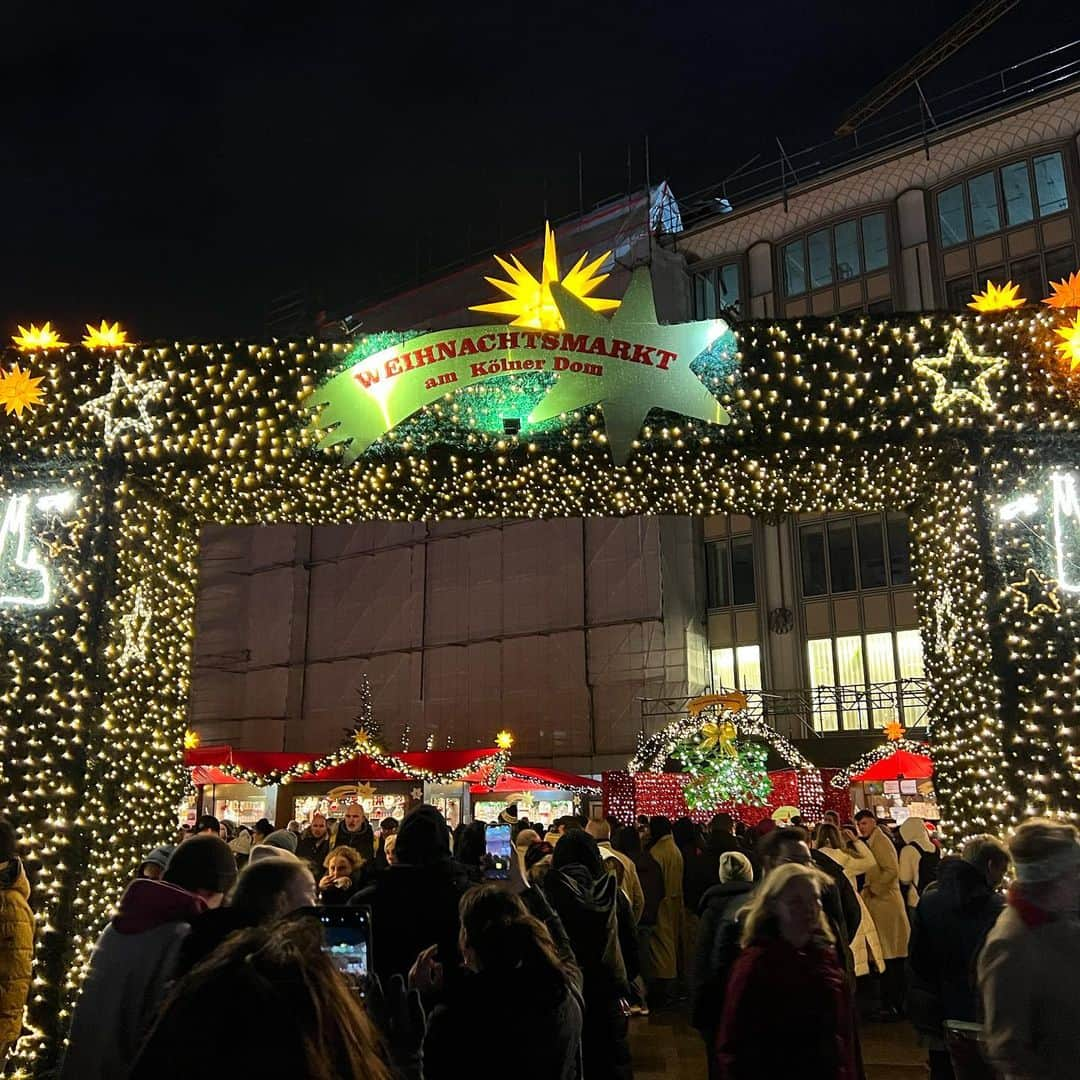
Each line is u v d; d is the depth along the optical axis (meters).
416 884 4.23
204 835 3.51
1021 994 3.08
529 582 35.09
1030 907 3.20
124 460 8.37
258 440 8.23
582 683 32.97
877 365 7.81
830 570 30.09
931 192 29.94
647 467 8.20
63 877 7.62
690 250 34.03
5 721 7.84
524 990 3.14
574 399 7.97
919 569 8.86
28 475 8.31
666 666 31.56
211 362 8.41
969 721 7.61
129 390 8.36
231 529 43.03
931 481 8.16
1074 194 27.39
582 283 8.23
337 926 3.02
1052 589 7.25
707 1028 4.33
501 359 8.09
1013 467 7.55
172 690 9.64
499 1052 3.07
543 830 13.05
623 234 34.66
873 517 29.64
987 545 7.45
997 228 28.55
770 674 30.31
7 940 4.82
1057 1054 2.99
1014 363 7.59
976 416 7.53
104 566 8.22
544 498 8.77
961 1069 4.16
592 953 5.30
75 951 7.66
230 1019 1.45
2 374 8.38
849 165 31.47
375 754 20.11
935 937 4.72
